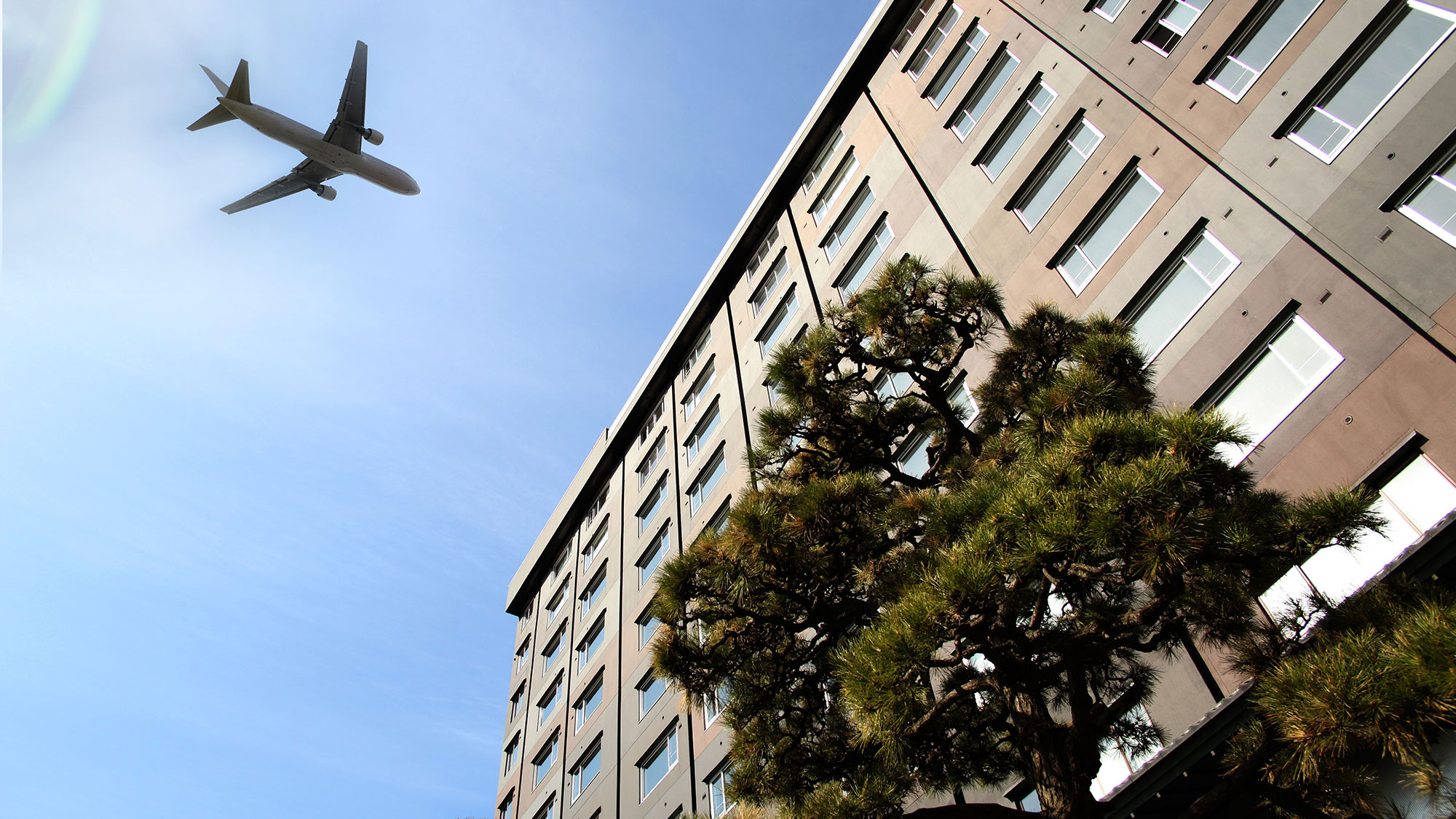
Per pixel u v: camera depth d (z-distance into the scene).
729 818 9.25
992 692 9.34
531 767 34.53
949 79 25.61
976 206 21.84
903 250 23.89
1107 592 8.20
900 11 29.17
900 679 6.43
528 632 41.53
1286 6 16.08
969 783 9.54
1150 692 9.27
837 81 30.92
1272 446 13.47
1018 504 6.98
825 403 12.16
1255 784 7.12
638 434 37.66
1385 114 13.79
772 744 9.71
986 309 12.52
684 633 9.88
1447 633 5.13
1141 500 6.48
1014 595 7.10
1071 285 18.17
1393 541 11.69
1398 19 14.18
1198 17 17.78
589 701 31.62
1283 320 14.16
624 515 35.16
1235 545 7.07
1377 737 5.37
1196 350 15.12
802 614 9.79
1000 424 12.02
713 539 9.65
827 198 29.95
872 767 8.91
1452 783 5.75
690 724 24.20
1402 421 12.09
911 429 14.66
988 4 24.77
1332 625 7.45
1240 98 16.30
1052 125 20.52
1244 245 15.10
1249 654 8.08
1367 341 12.88
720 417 30.06
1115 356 10.47
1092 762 7.94
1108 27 20.08
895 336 12.30
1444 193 12.77
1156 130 17.73
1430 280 12.45
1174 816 9.34
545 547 42.19
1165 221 16.70
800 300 28.17
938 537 8.45
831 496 9.46
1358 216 13.59
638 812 24.72
